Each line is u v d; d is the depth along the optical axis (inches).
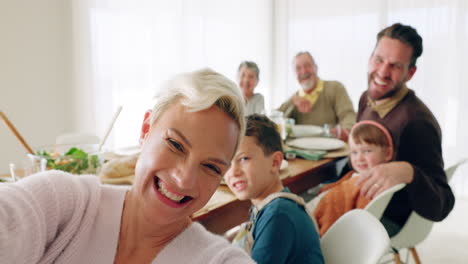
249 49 174.7
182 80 20.7
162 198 20.5
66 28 132.3
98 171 48.6
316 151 76.1
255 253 36.6
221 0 165.6
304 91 117.1
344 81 141.2
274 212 37.3
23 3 120.8
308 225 38.5
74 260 22.6
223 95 20.0
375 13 126.4
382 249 34.4
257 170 41.3
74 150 49.6
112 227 23.2
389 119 73.3
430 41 110.9
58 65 132.0
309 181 71.4
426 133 69.2
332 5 140.9
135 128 150.7
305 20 152.1
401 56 70.3
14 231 19.3
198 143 19.6
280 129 84.2
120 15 142.1
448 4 107.6
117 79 144.6
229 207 48.6
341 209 66.8
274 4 164.1
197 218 44.1
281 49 165.3
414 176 66.4
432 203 66.8
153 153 20.3
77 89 137.1
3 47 118.2
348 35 137.6
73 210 23.2
